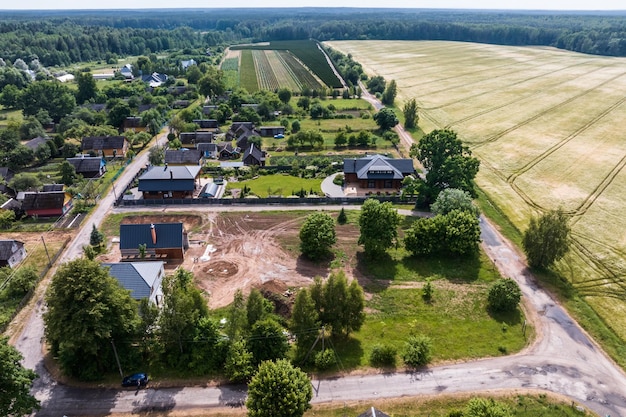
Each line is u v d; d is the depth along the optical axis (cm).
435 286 7219
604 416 4912
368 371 5500
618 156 12531
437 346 5912
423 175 11650
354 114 18338
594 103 18225
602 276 7438
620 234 8612
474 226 7800
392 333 6166
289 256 8019
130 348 5469
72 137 14175
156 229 7762
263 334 5359
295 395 4381
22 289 6850
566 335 6166
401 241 8500
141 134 14688
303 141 14212
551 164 12094
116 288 5344
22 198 9869
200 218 9400
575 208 9650
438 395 5153
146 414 4891
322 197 10356
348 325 5806
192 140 14550
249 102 19012
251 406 4453
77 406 4984
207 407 4975
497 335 6138
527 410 4953
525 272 7588
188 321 5403
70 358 5228
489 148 13462
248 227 9050
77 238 8644
